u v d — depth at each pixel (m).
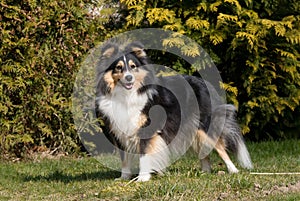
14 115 9.55
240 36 10.14
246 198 6.21
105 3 10.96
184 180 7.02
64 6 9.53
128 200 6.20
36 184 7.46
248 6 10.55
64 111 9.80
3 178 7.95
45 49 9.48
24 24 9.34
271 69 10.65
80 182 7.48
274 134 11.45
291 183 6.98
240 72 10.76
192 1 10.46
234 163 8.59
